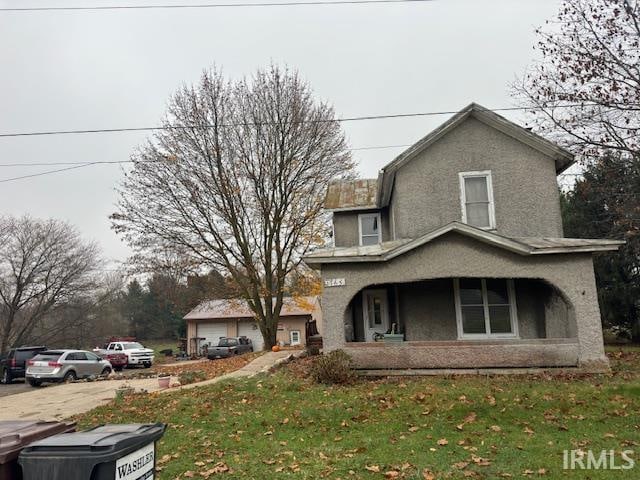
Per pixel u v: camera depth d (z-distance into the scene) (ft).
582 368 37.55
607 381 33.86
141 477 12.05
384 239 58.80
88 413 34.55
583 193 66.95
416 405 28.35
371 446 21.34
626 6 52.85
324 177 74.64
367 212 59.98
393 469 18.28
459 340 42.80
